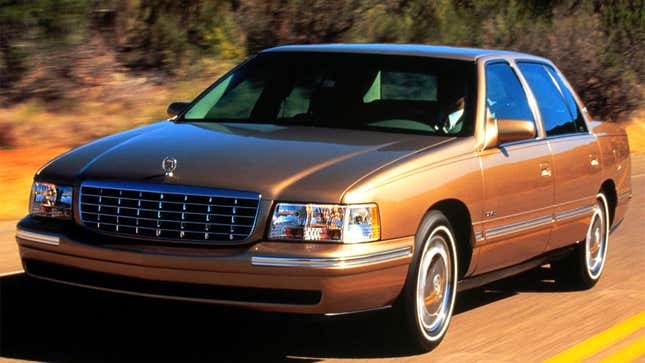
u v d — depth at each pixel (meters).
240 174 6.46
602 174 9.82
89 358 6.61
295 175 6.47
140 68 18.67
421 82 8.01
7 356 6.54
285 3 21.00
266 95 8.20
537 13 27.41
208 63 19.62
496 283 10.03
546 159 8.60
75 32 16.50
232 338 7.29
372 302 6.53
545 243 8.81
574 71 27.06
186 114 8.31
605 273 10.68
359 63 8.20
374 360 6.89
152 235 6.41
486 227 7.68
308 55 8.48
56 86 16.05
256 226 6.28
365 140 7.25
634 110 28.55
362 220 6.35
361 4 21.83
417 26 23.52
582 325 8.34
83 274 6.60
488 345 7.53
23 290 7.83
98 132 15.52
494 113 8.10
